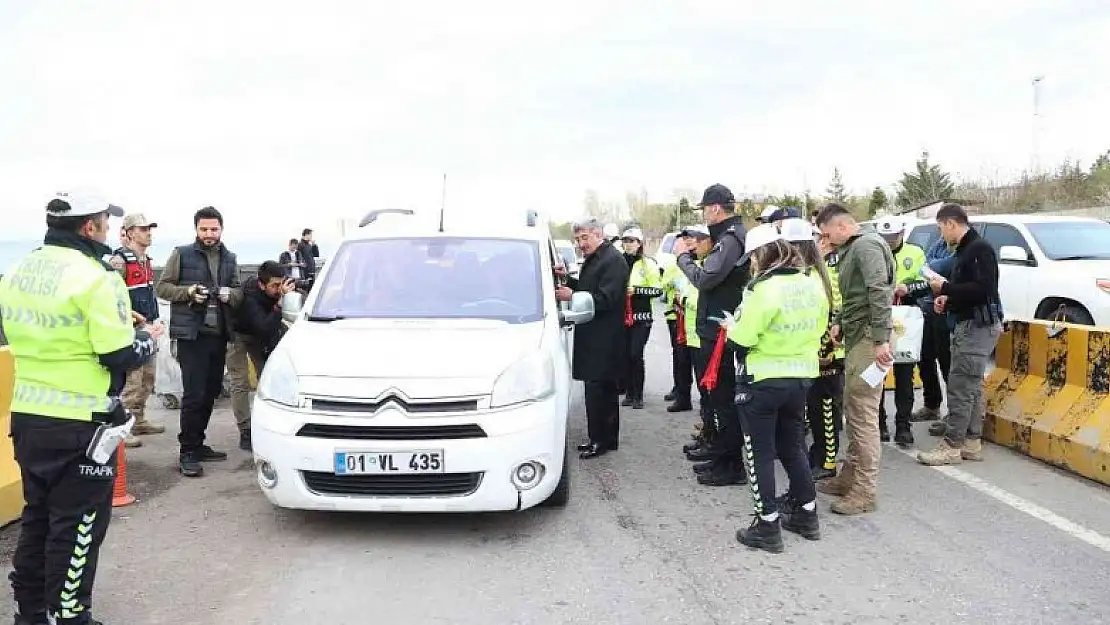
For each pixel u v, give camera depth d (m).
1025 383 6.61
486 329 5.05
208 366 5.98
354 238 6.07
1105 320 8.87
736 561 4.33
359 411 4.35
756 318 4.31
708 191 5.75
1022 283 9.84
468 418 4.37
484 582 4.05
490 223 6.38
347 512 5.07
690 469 6.12
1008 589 3.96
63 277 3.27
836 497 5.45
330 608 3.77
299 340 4.96
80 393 3.32
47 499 3.42
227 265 6.12
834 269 6.20
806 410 5.75
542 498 4.60
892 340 6.25
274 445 4.43
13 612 3.72
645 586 4.01
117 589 3.96
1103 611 3.72
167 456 6.49
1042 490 5.48
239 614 3.71
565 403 4.97
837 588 3.98
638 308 8.30
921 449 6.54
